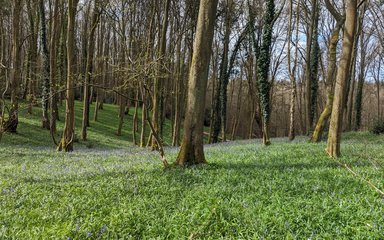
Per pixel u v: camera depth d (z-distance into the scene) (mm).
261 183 8734
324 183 8500
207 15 11406
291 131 26469
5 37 40000
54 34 26266
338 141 13719
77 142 30719
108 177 9930
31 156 16516
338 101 13734
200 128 11633
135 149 23891
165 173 10234
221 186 8516
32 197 8094
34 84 38188
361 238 5285
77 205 7246
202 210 6664
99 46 48625
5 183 9414
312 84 34750
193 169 10648
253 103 44062
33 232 5859
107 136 36750
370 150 15562
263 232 5633
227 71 39375
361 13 31406
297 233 5531
